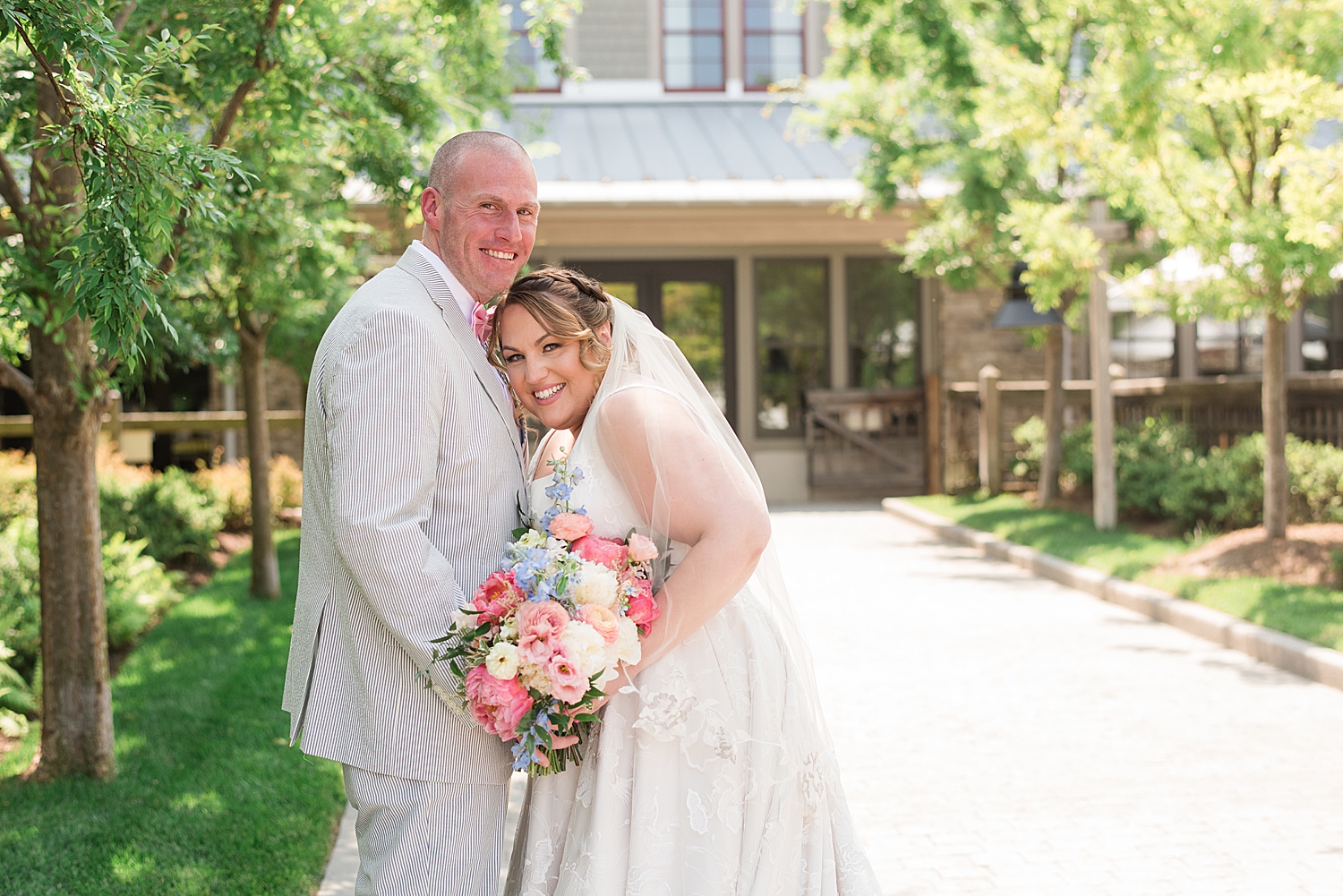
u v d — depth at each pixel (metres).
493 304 2.66
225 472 11.83
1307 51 7.51
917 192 12.69
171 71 4.08
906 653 6.60
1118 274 10.98
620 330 2.38
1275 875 3.58
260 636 6.83
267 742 4.79
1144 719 5.25
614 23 17.47
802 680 2.46
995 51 9.60
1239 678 5.89
